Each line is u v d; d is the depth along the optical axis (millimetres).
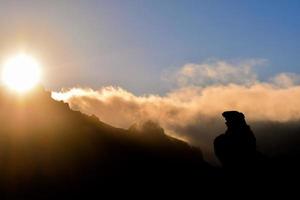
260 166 96438
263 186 92000
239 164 96625
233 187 95188
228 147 96938
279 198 88188
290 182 91188
